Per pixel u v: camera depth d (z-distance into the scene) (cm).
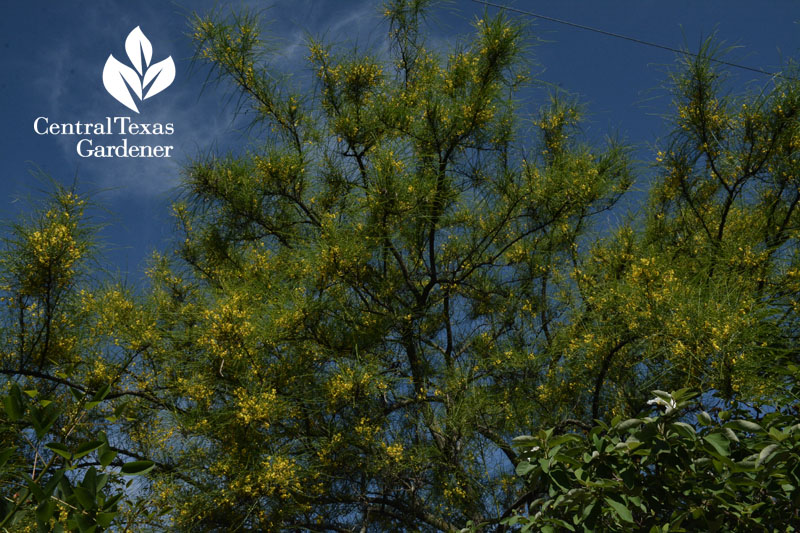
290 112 506
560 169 489
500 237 529
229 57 483
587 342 414
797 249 374
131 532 172
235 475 369
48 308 383
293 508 389
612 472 203
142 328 424
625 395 435
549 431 207
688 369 303
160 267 565
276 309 421
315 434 434
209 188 486
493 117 469
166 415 412
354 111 500
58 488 125
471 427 449
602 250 492
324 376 424
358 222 450
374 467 419
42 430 116
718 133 406
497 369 493
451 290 510
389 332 492
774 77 387
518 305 546
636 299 346
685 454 192
